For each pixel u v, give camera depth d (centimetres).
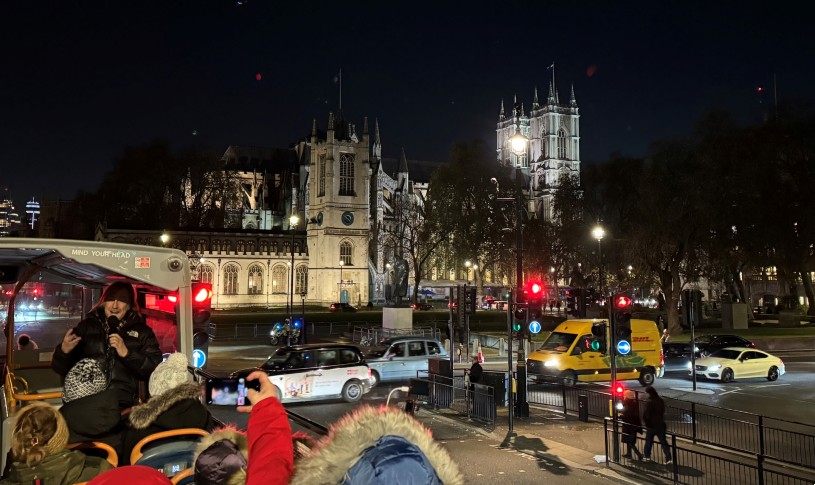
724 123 5456
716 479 1388
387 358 2862
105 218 8906
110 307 700
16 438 442
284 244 10169
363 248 10425
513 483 1364
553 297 8738
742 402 2545
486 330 5781
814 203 5244
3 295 989
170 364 573
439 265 10369
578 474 1441
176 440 545
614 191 6919
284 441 296
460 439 1831
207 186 10338
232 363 3750
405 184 14462
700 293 6203
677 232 5428
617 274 6769
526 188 17962
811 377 3378
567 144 19075
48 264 825
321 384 2344
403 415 253
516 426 2020
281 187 13800
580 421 2091
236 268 9762
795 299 7331
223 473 334
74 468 457
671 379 3278
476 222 8881
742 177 5247
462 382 2772
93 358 628
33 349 1159
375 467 212
